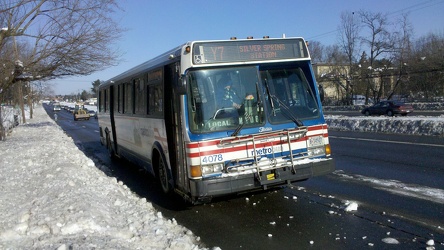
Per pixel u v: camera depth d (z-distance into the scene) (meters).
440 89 49.91
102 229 5.23
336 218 6.23
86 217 5.33
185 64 6.46
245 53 6.81
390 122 20.77
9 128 28.23
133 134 10.96
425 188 7.76
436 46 52.44
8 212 5.95
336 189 8.10
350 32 59.38
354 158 11.98
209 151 6.32
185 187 6.71
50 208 5.86
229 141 6.39
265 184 6.49
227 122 6.52
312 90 7.29
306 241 5.37
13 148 16.28
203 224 6.43
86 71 18.86
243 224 6.28
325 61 72.56
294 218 6.39
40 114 79.50
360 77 58.00
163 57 7.96
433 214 6.16
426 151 12.58
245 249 5.25
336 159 12.00
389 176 9.07
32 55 17.95
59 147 16.12
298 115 7.00
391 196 7.32
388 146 14.38
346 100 62.31
